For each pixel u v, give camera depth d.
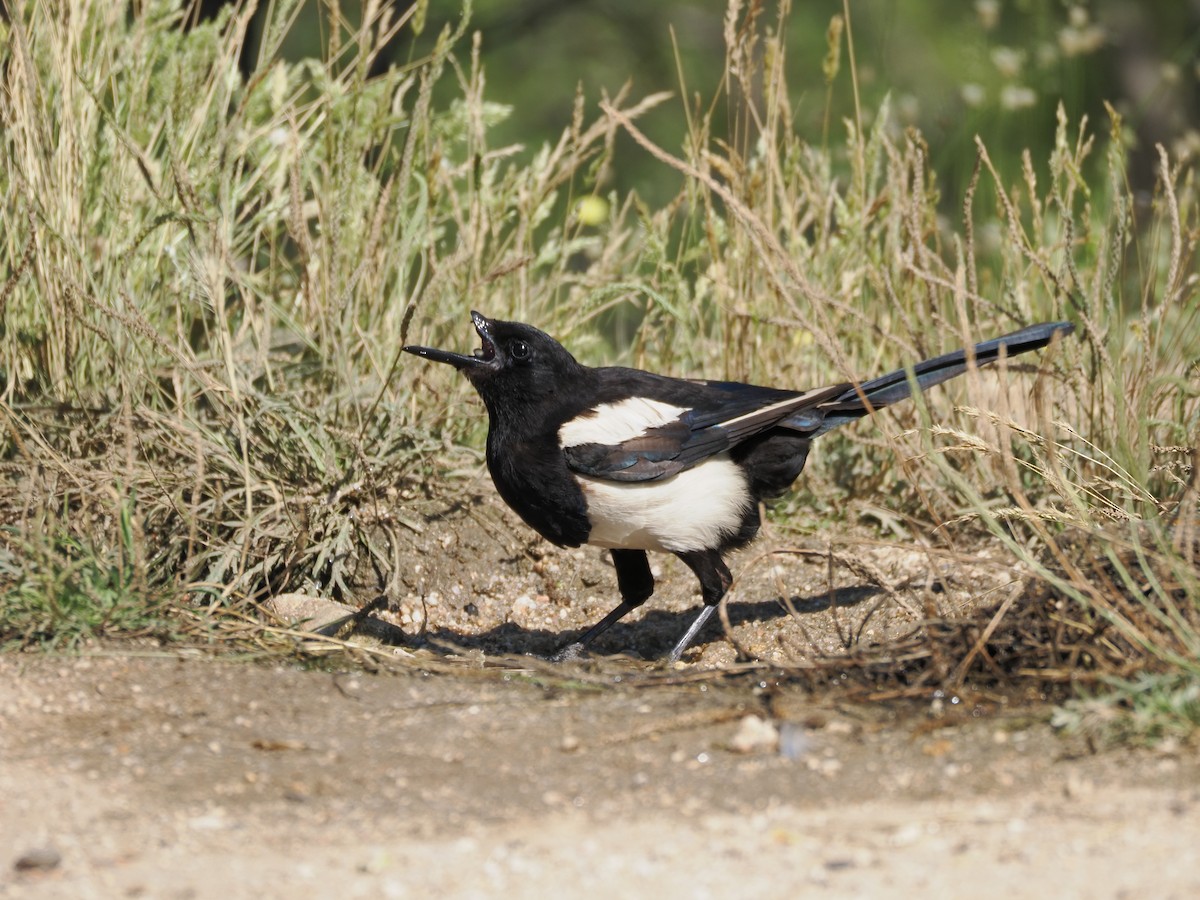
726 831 5.89
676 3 27.42
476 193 12.28
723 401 9.55
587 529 9.41
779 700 7.35
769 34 12.32
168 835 5.96
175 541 9.47
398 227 12.09
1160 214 11.53
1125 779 6.13
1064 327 9.48
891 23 16.77
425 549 10.70
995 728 6.82
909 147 11.58
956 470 11.28
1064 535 8.38
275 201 12.08
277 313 11.11
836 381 12.10
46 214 10.62
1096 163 16.16
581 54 27.52
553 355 9.34
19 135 10.71
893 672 7.71
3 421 10.03
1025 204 14.75
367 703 7.59
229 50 11.79
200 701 7.50
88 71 11.20
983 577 9.62
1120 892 5.06
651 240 11.88
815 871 5.40
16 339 10.78
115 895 5.30
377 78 12.59
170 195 11.41
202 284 10.52
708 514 9.37
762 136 12.11
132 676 7.72
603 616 10.53
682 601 10.53
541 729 7.11
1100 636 7.39
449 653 9.62
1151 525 7.83
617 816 6.11
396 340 11.59
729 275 12.25
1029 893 5.10
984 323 11.93
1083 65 15.84
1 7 11.53
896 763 6.53
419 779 6.57
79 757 6.78
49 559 8.30
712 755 6.72
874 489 11.53
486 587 10.72
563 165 12.70
